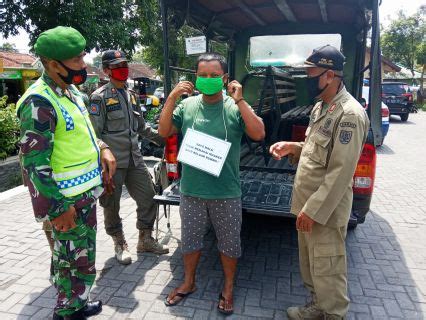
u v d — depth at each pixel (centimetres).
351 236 407
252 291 299
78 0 1005
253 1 386
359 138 201
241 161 423
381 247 380
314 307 254
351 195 223
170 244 380
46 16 1049
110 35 1125
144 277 318
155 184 380
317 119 223
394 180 640
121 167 321
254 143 467
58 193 206
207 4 393
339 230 219
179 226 426
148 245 359
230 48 504
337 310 227
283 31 480
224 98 261
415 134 1235
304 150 233
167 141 356
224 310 269
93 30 1059
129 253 348
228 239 268
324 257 219
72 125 217
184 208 273
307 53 479
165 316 268
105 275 321
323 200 205
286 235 404
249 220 438
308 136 233
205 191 260
